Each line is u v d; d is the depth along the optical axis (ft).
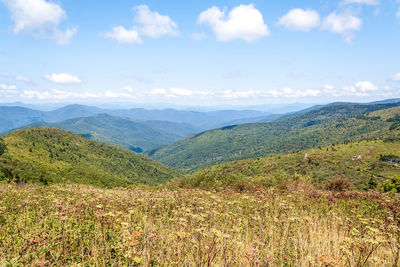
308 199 37.91
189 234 15.72
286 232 18.85
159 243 14.76
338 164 461.78
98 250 13.98
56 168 363.97
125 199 30.68
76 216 20.56
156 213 25.45
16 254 12.44
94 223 18.58
